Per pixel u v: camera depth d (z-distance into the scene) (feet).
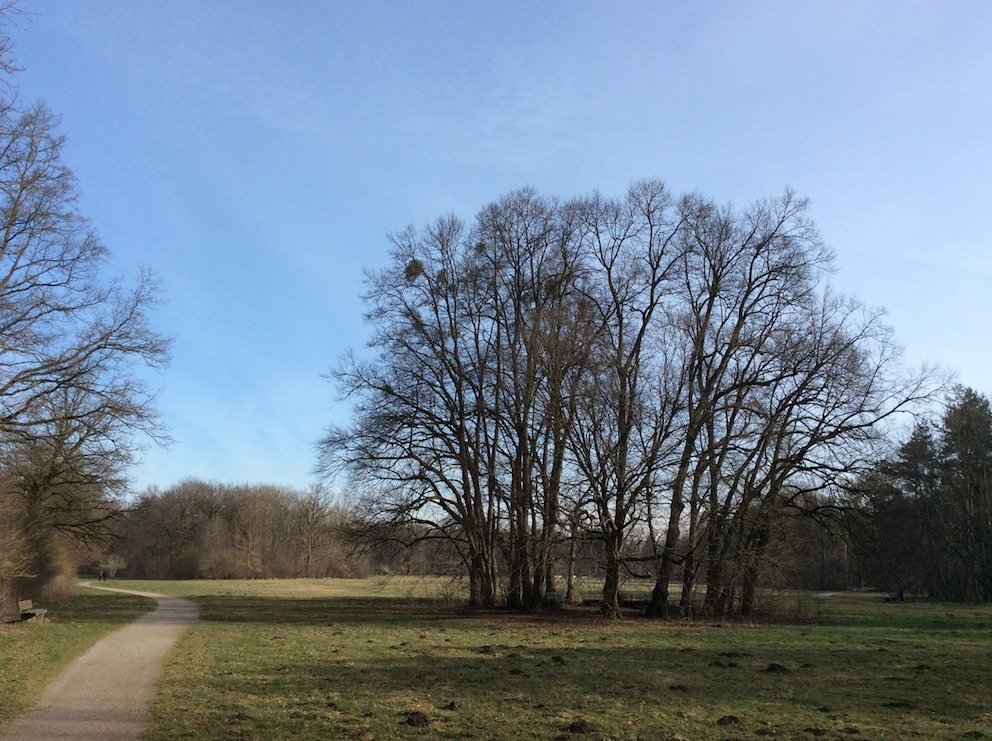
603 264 110.73
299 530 316.81
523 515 109.40
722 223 107.04
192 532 321.11
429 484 110.32
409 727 33.96
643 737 32.42
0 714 36.76
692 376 102.22
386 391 108.78
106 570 291.99
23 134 77.77
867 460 102.06
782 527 104.32
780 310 104.58
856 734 33.60
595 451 96.02
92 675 48.80
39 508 105.50
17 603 99.45
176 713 36.88
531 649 65.41
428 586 134.51
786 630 88.22
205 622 93.97
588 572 112.27
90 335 87.15
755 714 37.68
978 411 191.01
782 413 103.14
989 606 158.10
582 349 100.42
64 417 87.76
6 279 79.46
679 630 86.74
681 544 104.32
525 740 31.73
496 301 113.70
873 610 138.31
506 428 108.47
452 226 115.65
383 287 112.57
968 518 187.21
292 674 49.67
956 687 46.75
